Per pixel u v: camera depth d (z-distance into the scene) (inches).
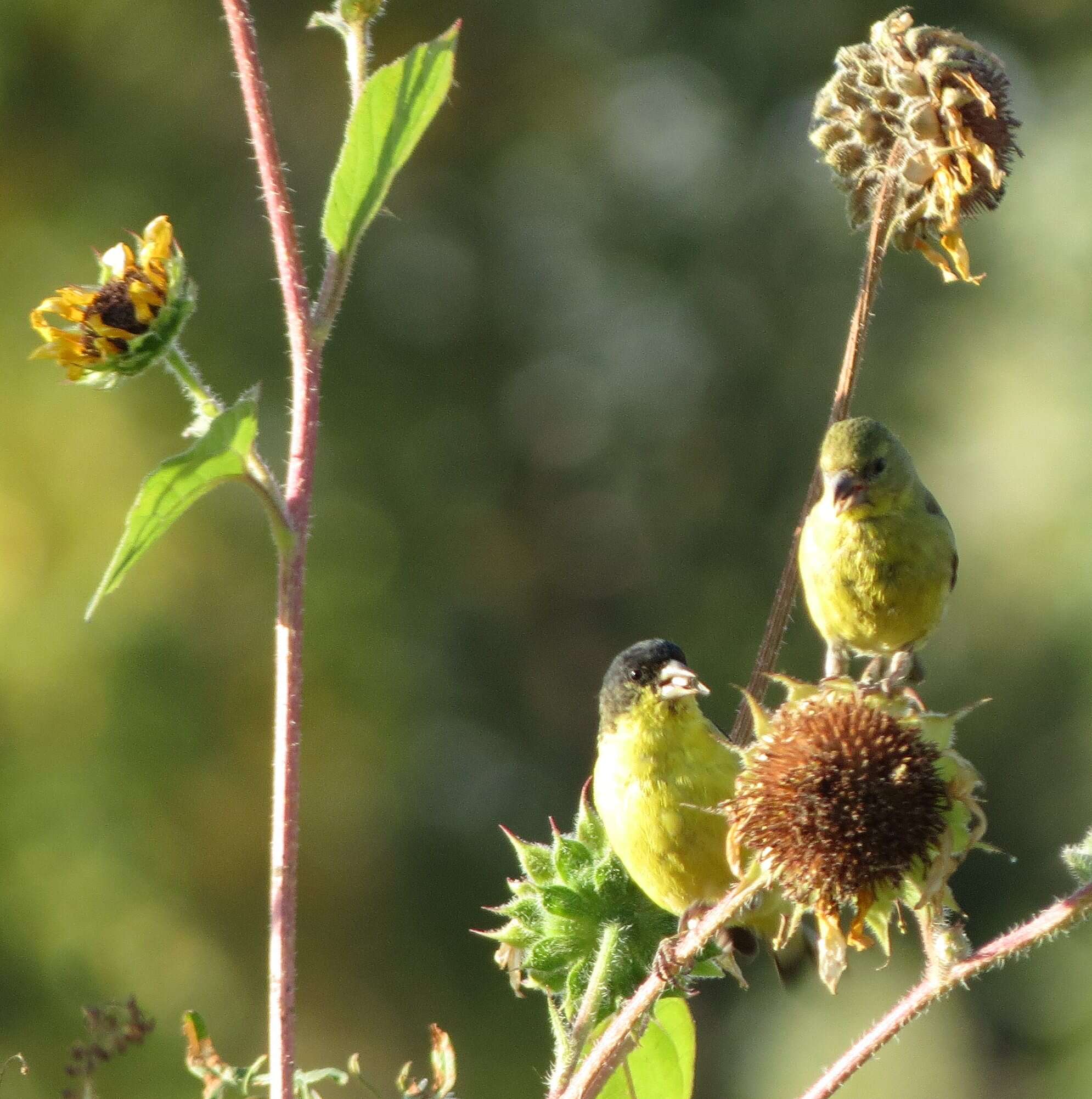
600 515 768.3
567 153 799.1
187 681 575.5
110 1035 149.0
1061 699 653.3
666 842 187.2
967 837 142.3
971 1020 624.7
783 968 190.5
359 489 674.8
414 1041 595.5
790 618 168.7
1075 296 677.3
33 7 644.1
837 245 768.3
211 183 666.8
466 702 671.1
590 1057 136.9
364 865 599.8
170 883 556.1
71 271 631.8
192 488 133.0
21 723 559.8
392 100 142.3
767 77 792.3
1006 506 673.6
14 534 578.2
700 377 786.2
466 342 761.6
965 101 167.5
